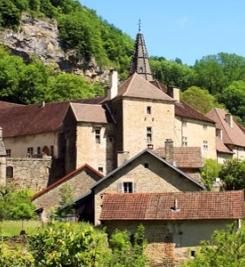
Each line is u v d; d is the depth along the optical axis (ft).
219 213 159.33
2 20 539.29
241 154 330.13
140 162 180.75
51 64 549.95
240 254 112.57
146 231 162.09
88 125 253.65
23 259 104.73
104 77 573.33
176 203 163.22
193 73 646.74
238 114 531.91
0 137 245.24
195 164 212.43
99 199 179.11
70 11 643.45
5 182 237.04
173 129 265.34
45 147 270.67
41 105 296.10
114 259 120.37
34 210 201.67
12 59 449.06
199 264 113.39
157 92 264.93
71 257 102.01
